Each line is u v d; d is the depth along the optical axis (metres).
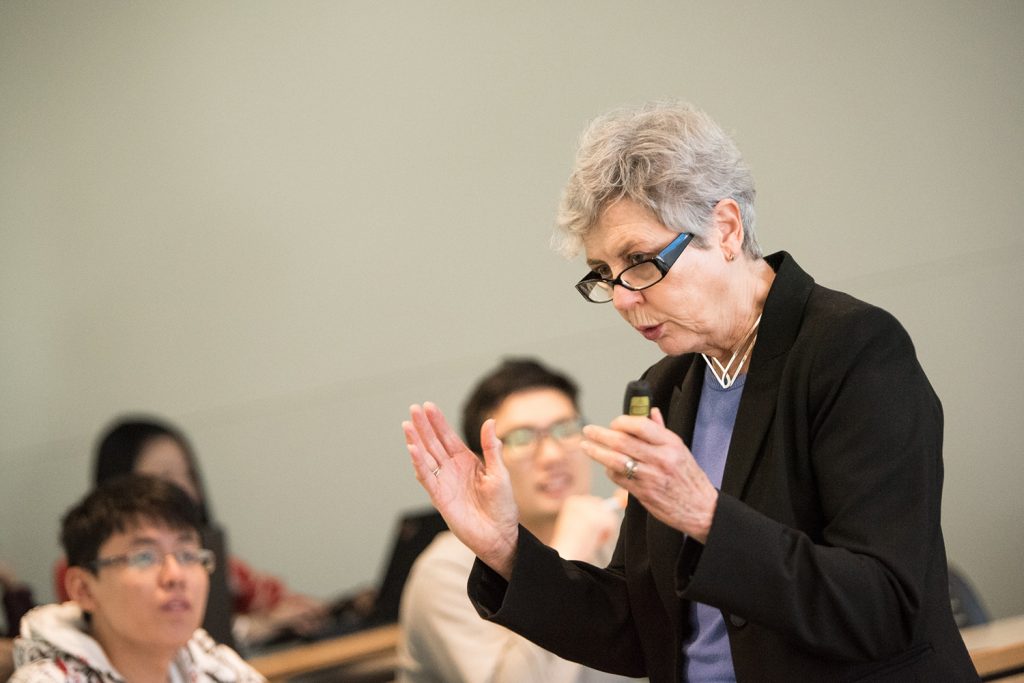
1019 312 8.52
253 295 11.32
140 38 11.66
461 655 4.87
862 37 9.02
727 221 2.71
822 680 2.55
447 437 2.89
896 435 2.50
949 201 8.77
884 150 8.91
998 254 8.62
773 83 9.23
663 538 2.83
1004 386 8.45
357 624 7.96
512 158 10.62
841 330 2.60
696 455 2.91
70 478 11.47
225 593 5.45
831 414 2.55
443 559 5.11
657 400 3.11
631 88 9.98
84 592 4.50
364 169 11.11
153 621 4.40
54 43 11.77
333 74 11.23
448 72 10.85
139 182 11.61
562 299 10.40
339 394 11.09
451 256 10.83
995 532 8.23
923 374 2.65
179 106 11.55
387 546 10.89
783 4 9.28
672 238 2.65
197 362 11.39
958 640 2.63
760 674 2.61
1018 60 8.66
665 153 2.64
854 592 2.36
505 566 2.86
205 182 11.48
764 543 2.39
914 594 2.39
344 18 11.20
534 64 10.47
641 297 2.70
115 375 11.54
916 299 8.73
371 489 10.97
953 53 8.84
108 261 11.61
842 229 8.93
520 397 5.15
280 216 11.30
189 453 7.95
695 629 2.85
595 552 4.87
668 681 2.88
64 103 11.74
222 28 11.50
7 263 11.76
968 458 8.41
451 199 10.84
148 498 4.50
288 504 11.11
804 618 2.37
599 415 10.18
